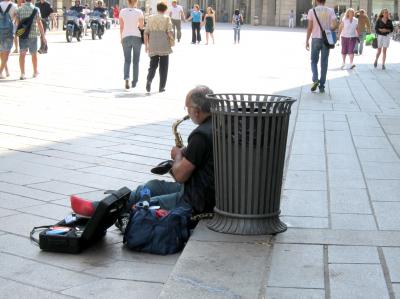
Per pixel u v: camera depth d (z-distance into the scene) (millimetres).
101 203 5695
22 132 10750
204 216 6090
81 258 5625
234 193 5719
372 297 4555
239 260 5188
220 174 5777
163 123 11875
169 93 15711
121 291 4961
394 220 6246
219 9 81812
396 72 22078
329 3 65250
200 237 5660
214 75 19484
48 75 18438
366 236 5770
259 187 5684
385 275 4926
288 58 26859
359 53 30891
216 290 4656
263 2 73812
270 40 41000
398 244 5578
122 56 25484
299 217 6305
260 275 4914
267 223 5785
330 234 5812
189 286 4715
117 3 69312
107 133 10867
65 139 10320
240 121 5551
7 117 12016
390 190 7336
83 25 36938
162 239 5754
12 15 17109
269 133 5594
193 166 5992
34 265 5434
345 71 22266
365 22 30641
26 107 13180
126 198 6051
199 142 5961
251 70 21281
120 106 13664
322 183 7605
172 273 4938
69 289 4980
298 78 19312
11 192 7398
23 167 8523
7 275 5215
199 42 36000
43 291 4930
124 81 17672
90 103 13953
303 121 12016
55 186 7695
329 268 5051
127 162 8961
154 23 15508
